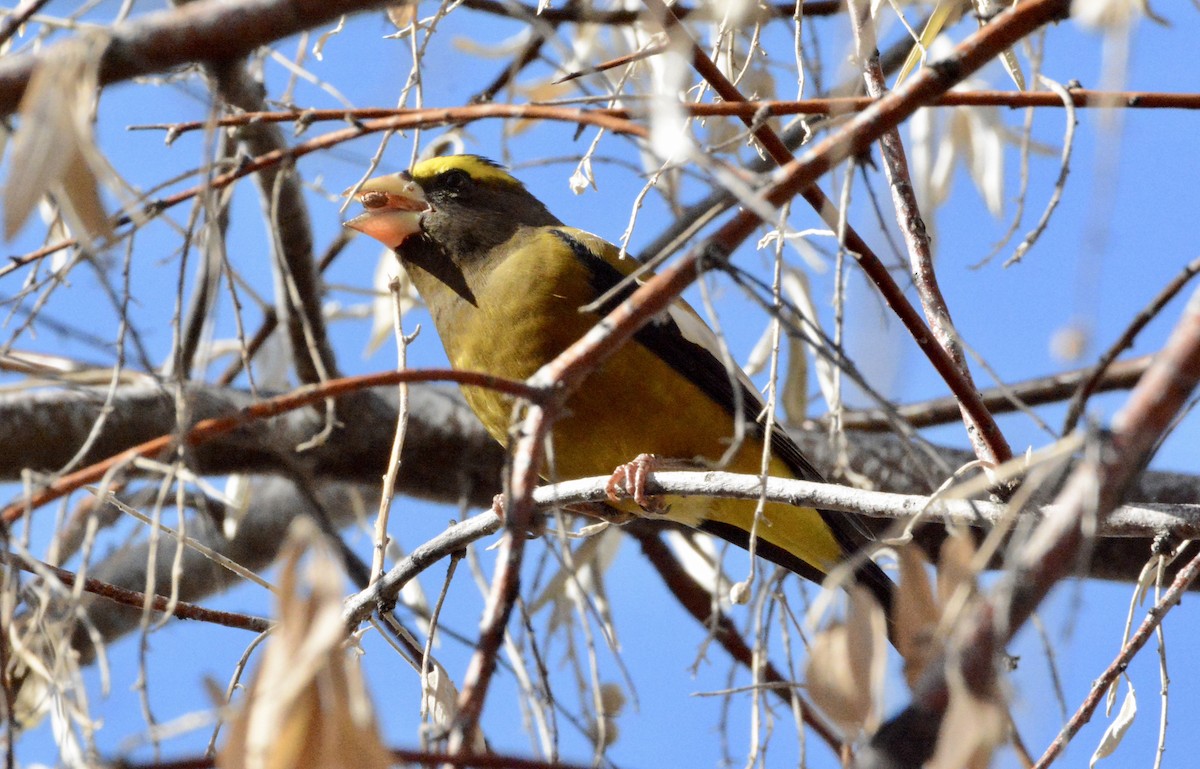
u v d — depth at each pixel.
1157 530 6.42
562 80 6.12
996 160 10.20
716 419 9.26
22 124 4.39
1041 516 6.14
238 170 5.84
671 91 4.90
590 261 9.45
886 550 6.42
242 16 4.55
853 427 11.93
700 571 10.77
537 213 10.16
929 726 3.93
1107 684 6.04
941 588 4.38
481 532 6.88
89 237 4.61
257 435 10.88
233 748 3.63
